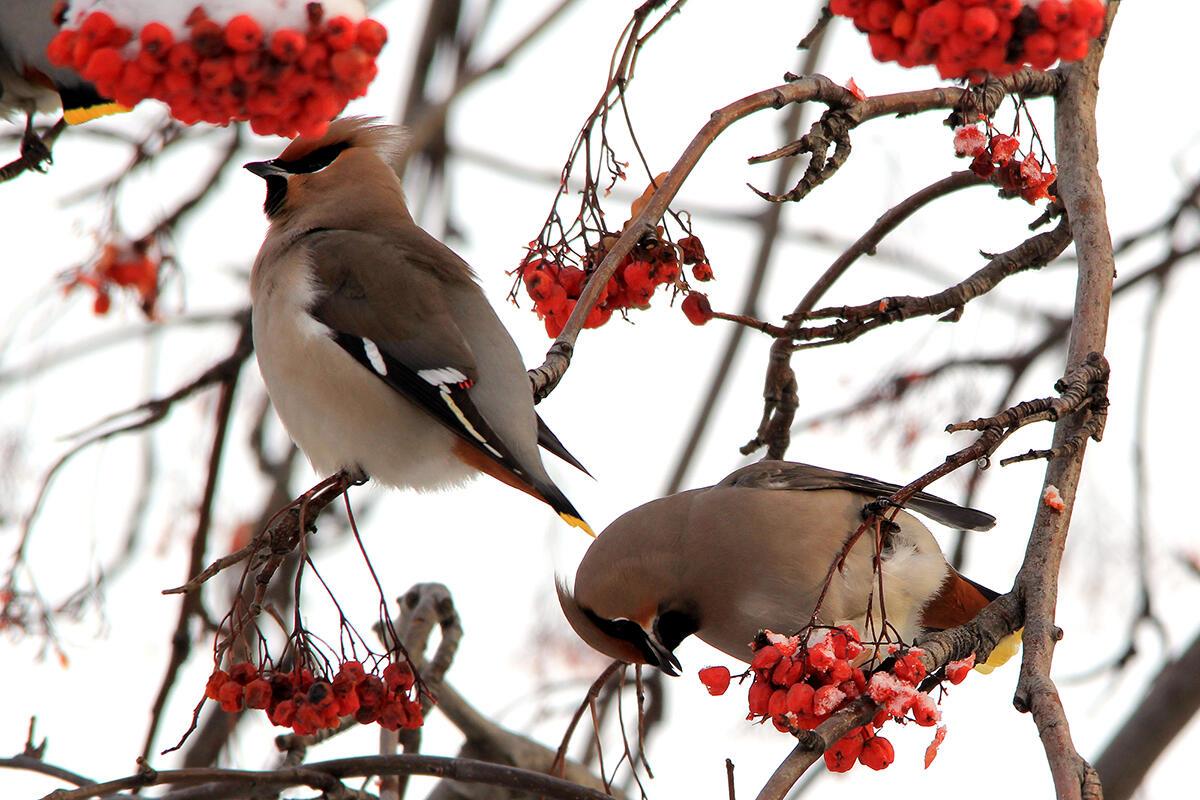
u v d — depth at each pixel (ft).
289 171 32.07
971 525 32.86
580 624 32.78
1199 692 38.75
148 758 38.93
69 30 21.57
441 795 34.63
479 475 28.84
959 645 22.30
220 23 20.77
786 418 33.81
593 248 27.22
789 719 20.79
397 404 28.45
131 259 41.55
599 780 35.91
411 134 33.68
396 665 23.82
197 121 21.90
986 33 21.09
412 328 28.60
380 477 29.07
